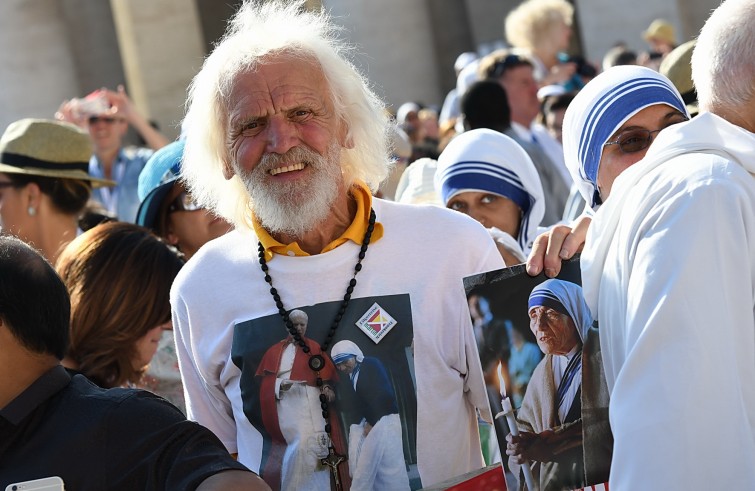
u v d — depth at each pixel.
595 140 3.69
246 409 3.79
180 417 3.27
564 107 10.73
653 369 2.79
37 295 3.33
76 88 20.66
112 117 10.72
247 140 3.73
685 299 2.78
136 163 9.77
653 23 17.00
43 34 20.19
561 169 9.70
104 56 27.17
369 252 3.83
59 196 6.75
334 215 3.85
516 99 9.74
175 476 3.12
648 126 3.65
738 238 2.81
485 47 16.91
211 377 3.95
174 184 5.55
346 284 3.79
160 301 4.69
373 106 3.93
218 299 3.90
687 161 2.93
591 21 18.69
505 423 3.27
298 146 3.69
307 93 3.71
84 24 27.16
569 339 3.24
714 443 2.74
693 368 2.75
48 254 6.75
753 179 2.94
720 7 3.17
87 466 3.18
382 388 3.72
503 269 3.32
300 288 3.81
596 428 3.19
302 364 3.74
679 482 2.72
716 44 3.12
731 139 3.01
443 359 3.79
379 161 3.95
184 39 22.75
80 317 4.62
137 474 3.17
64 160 6.75
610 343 3.08
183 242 5.70
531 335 3.28
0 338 3.30
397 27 20.88
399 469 3.71
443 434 3.77
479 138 5.59
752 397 2.80
